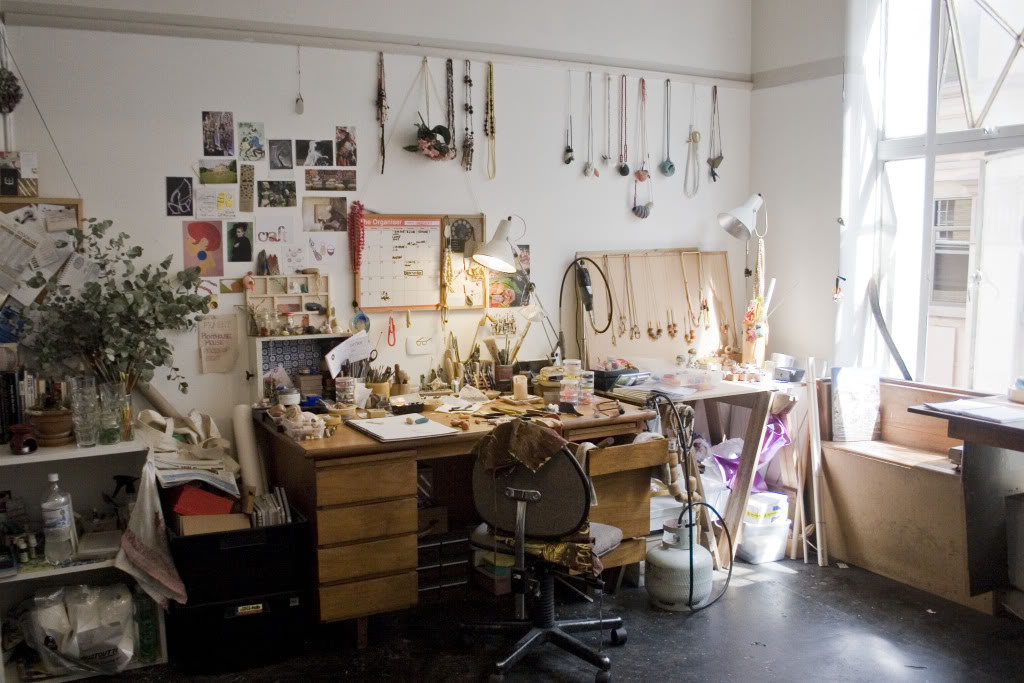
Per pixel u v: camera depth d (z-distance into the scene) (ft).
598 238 14.55
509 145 13.62
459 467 13.11
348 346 12.03
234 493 10.36
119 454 11.14
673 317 15.07
